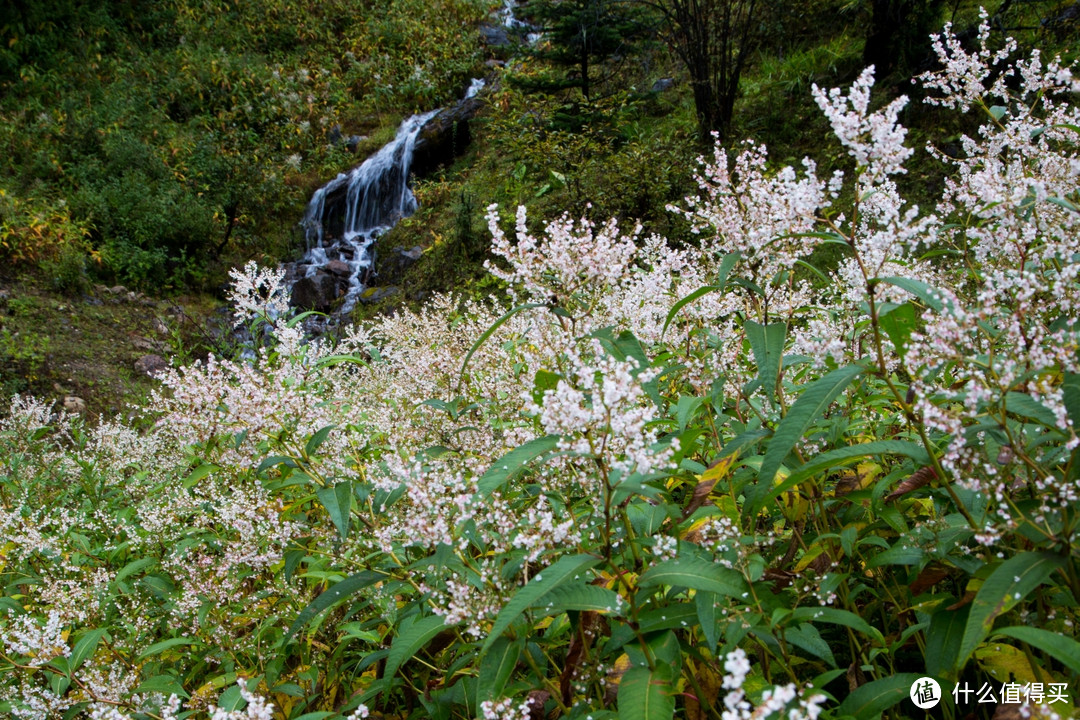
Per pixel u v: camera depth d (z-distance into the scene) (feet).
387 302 53.01
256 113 77.82
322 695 10.89
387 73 83.56
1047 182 10.19
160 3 87.56
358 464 11.58
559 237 9.89
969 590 7.28
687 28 51.24
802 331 10.57
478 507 8.26
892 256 9.61
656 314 13.41
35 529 14.30
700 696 7.76
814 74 51.26
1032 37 38.75
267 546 11.32
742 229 10.21
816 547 9.04
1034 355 6.68
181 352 34.73
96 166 63.31
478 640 8.45
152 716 9.45
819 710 4.93
